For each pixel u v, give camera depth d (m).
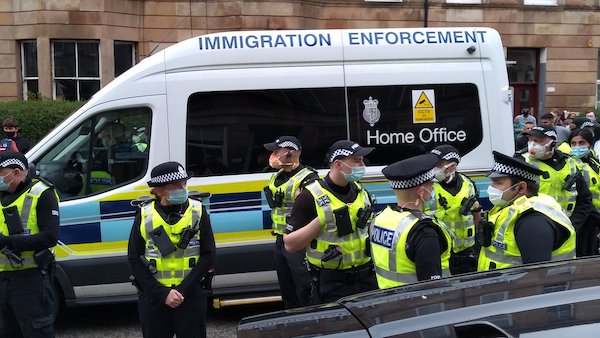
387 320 2.11
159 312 3.62
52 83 14.35
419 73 5.53
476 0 17.20
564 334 1.75
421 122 5.52
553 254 3.08
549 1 17.75
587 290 2.00
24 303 3.88
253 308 5.93
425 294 2.33
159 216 3.55
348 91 5.42
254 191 5.26
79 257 5.05
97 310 5.95
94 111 5.14
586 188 5.40
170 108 5.16
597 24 17.80
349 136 5.41
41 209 3.92
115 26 14.48
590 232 5.62
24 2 14.13
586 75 17.91
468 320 1.94
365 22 16.11
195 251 3.61
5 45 14.34
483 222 3.30
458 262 4.57
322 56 5.40
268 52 5.32
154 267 3.54
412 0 16.42
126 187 5.11
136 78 5.16
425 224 2.92
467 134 5.60
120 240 5.11
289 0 14.69
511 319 1.89
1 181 3.86
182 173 3.49
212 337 5.11
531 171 3.10
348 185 3.62
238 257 5.24
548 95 17.77
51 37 14.10
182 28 14.75
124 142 5.17
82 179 5.14
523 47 17.62
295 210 3.65
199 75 5.21
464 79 5.61
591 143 5.82
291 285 4.89
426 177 3.01
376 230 3.14
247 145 5.28
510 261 3.12
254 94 5.29
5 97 14.45
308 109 5.36
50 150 5.12
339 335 2.09
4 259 3.87
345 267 3.58
